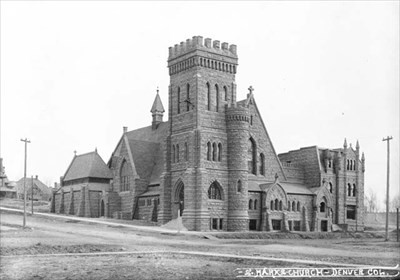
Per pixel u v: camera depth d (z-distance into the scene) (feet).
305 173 371.35
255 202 319.68
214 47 308.60
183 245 189.47
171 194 310.04
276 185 324.60
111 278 112.47
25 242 174.40
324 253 167.73
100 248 167.12
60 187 401.49
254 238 256.32
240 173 303.07
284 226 326.24
